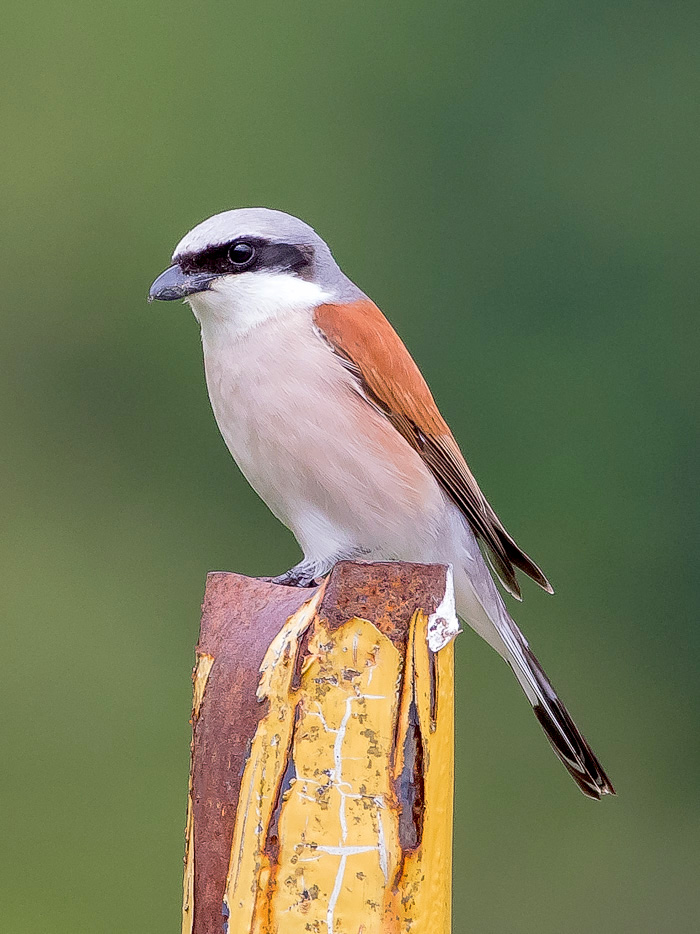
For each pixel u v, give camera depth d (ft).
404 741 17.95
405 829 17.83
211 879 18.19
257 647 18.56
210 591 19.61
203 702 18.79
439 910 18.03
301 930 17.53
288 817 17.76
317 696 17.98
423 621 18.10
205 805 18.42
